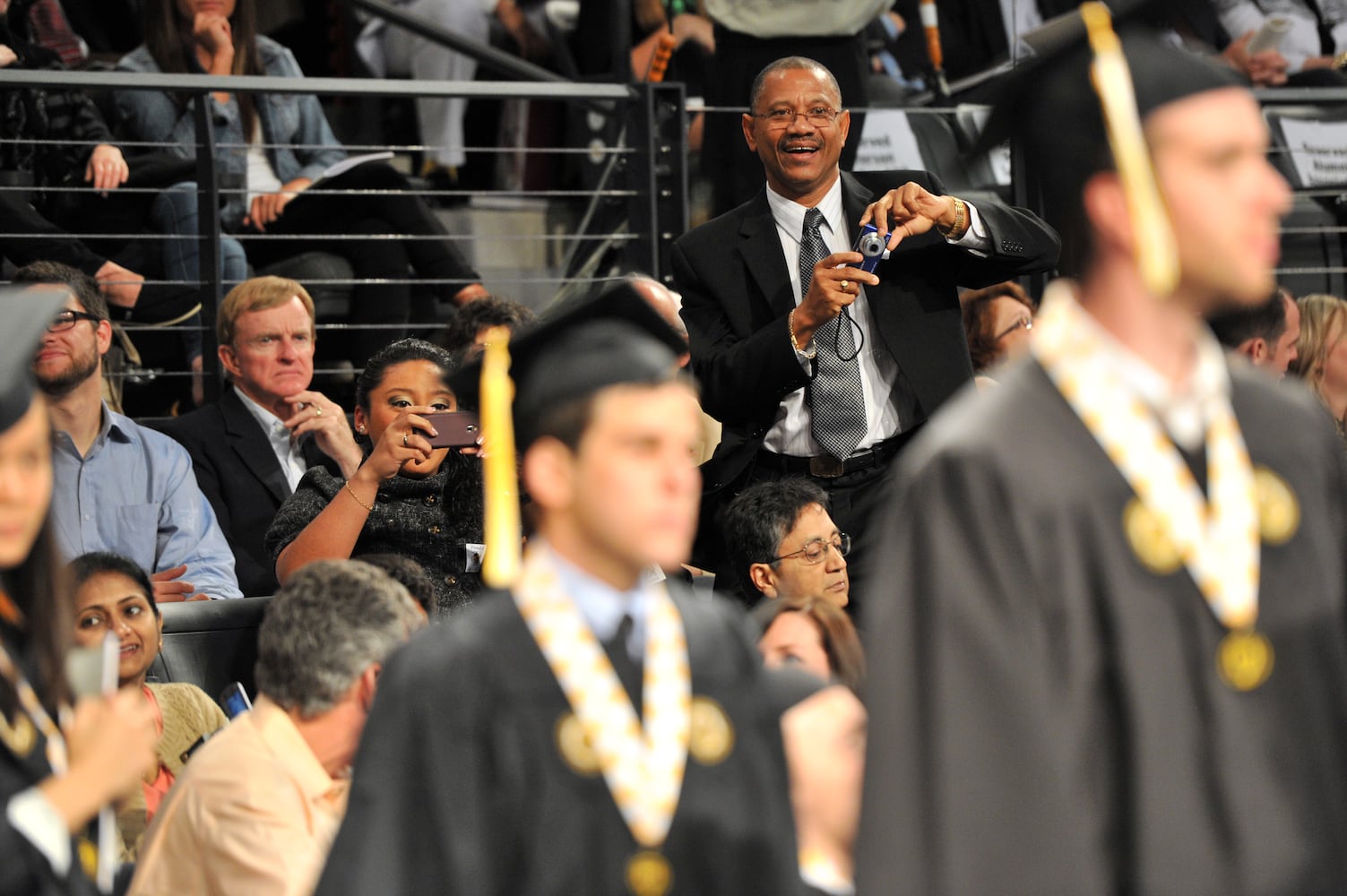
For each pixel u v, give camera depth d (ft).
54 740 26.27
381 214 81.56
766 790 23.57
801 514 55.36
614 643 23.49
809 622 35.83
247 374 68.54
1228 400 22.44
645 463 23.32
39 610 27.96
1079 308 22.44
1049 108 23.04
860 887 20.88
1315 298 68.13
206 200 73.82
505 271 91.71
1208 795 20.70
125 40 96.43
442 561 54.85
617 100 78.84
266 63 85.97
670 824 22.71
